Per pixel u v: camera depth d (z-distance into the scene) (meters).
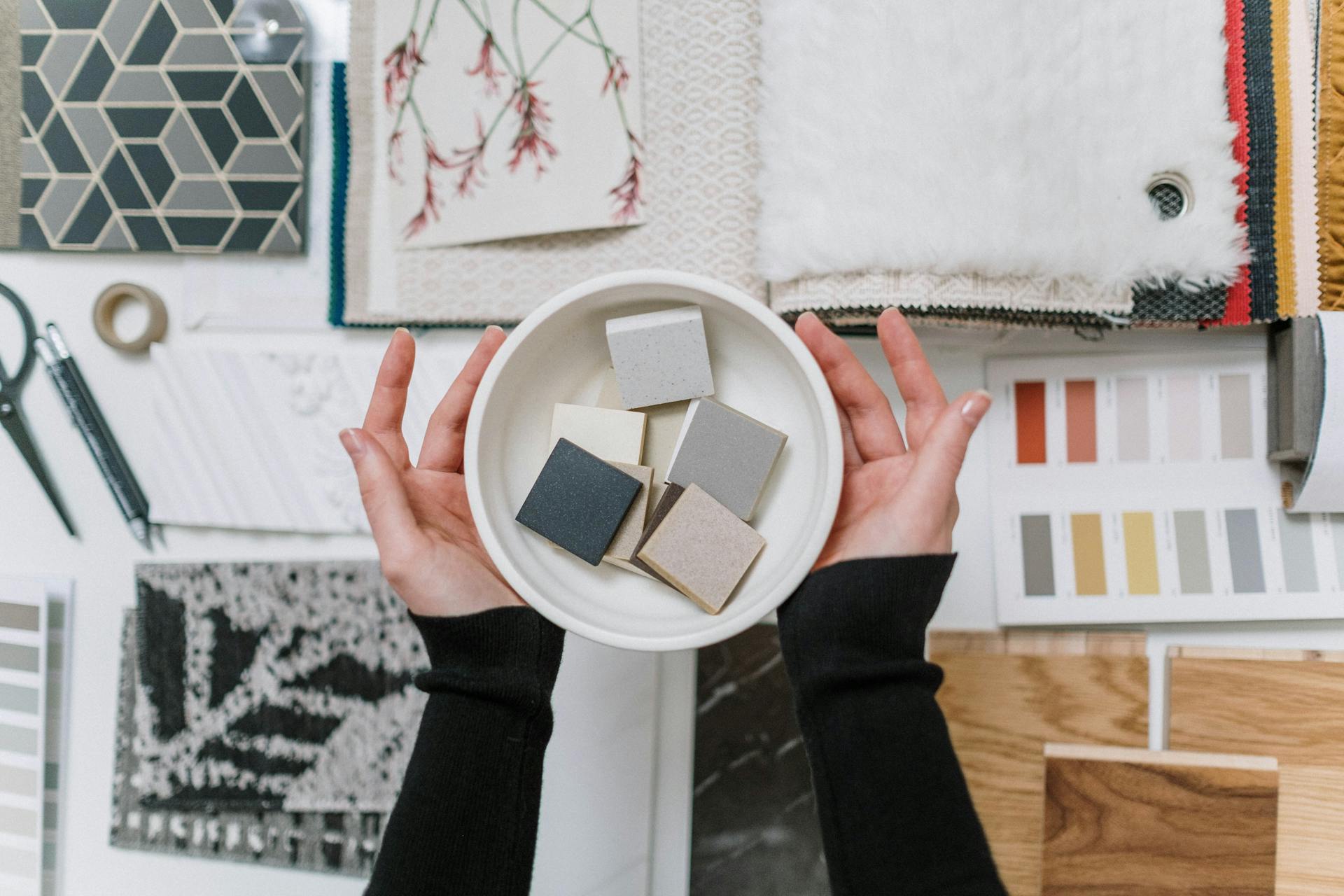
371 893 0.42
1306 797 0.63
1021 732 0.66
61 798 0.74
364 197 0.69
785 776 0.69
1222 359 0.66
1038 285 0.58
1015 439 0.68
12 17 0.72
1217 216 0.59
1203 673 0.65
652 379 0.49
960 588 0.68
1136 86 0.58
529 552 0.48
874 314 0.59
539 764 0.46
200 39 0.71
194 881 0.73
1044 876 0.65
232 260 0.72
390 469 0.47
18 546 0.75
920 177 0.55
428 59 0.67
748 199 0.61
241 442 0.71
